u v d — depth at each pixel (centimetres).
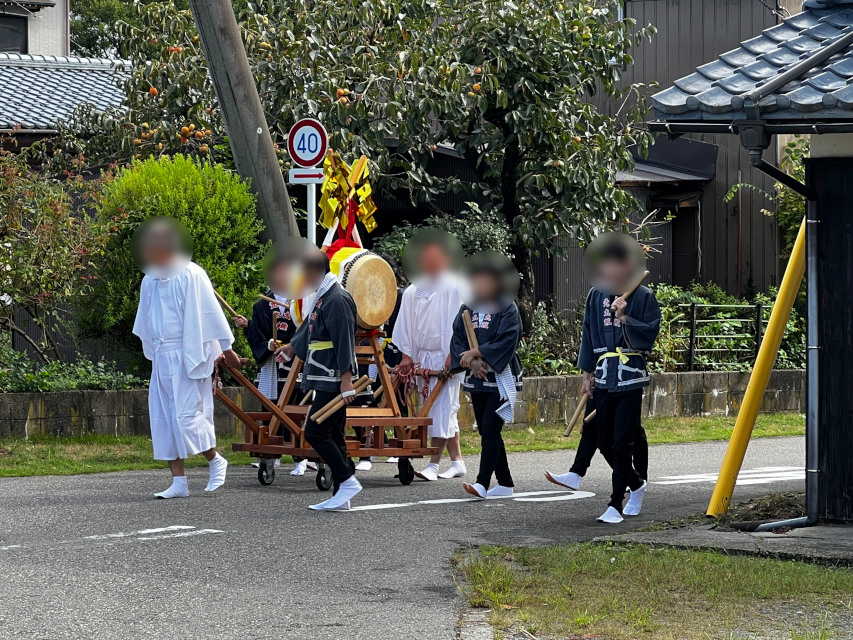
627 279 1150
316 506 1184
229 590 841
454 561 948
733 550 968
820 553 947
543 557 937
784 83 977
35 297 1783
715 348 2461
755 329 2542
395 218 2680
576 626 741
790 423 2239
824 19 1110
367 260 1369
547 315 2466
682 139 3156
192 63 2111
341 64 2139
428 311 1423
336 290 1178
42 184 1791
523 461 1655
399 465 1409
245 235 1833
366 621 764
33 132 2658
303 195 2406
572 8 2314
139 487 1323
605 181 2297
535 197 2336
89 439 1641
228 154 2208
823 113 942
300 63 2078
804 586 832
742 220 3112
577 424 2088
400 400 1455
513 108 2256
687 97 1006
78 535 1027
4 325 1855
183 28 2156
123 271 1800
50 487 1311
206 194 1819
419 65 2092
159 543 998
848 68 973
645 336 1134
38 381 1684
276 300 1394
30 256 1744
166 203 1775
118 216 1773
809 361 1099
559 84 2275
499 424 1295
